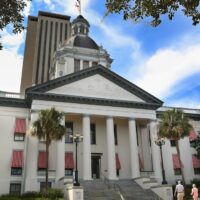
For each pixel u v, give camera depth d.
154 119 41.03
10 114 38.22
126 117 39.91
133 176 37.09
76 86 38.66
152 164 39.91
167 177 42.50
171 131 35.47
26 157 34.44
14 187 35.00
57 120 30.97
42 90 36.81
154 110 41.66
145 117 40.69
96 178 38.94
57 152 34.56
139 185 34.75
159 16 10.48
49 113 30.64
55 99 37.03
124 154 41.59
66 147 39.00
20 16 11.51
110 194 30.64
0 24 11.34
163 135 36.03
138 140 43.19
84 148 36.28
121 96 40.28
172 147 45.00
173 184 40.62
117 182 35.16
